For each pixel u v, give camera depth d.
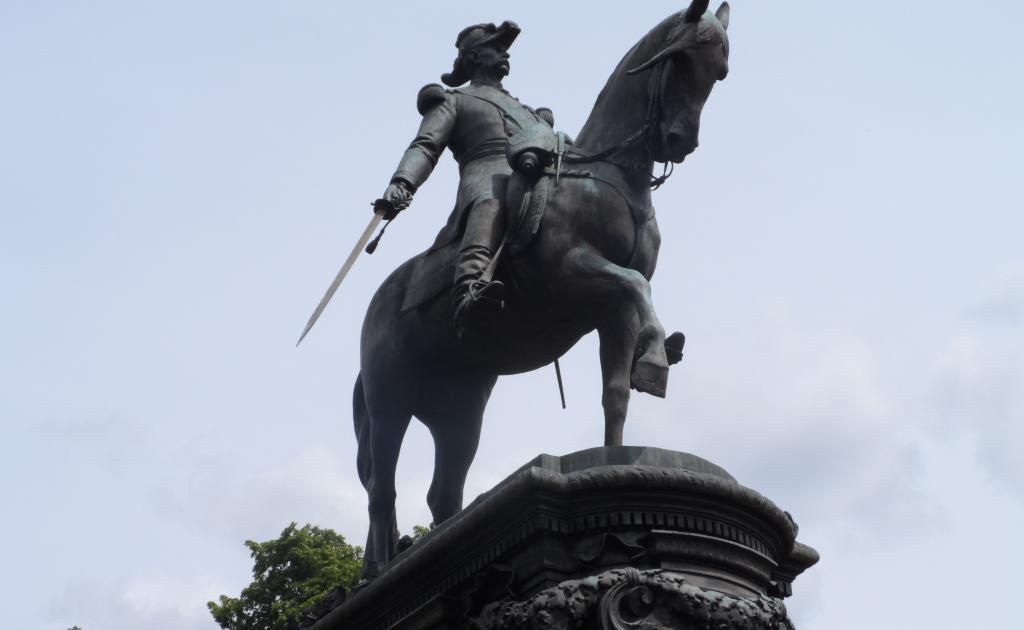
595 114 7.38
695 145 6.91
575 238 6.96
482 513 6.30
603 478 6.07
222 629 18.16
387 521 8.05
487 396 8.21
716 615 5.88
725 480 6.17
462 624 6.39
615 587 5.87
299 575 18.52
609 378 6.73
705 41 6.88
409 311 7.88
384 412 8.11
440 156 7.91
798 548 6.89
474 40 8.34
